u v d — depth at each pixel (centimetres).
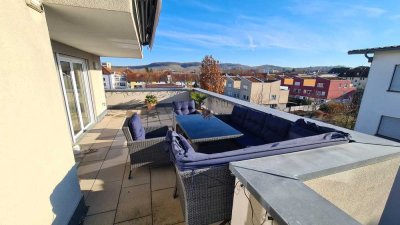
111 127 565
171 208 229
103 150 391
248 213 135
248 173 133
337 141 205
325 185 150
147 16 295
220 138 289
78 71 511
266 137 329
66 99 400
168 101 923
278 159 159
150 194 254
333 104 1730
